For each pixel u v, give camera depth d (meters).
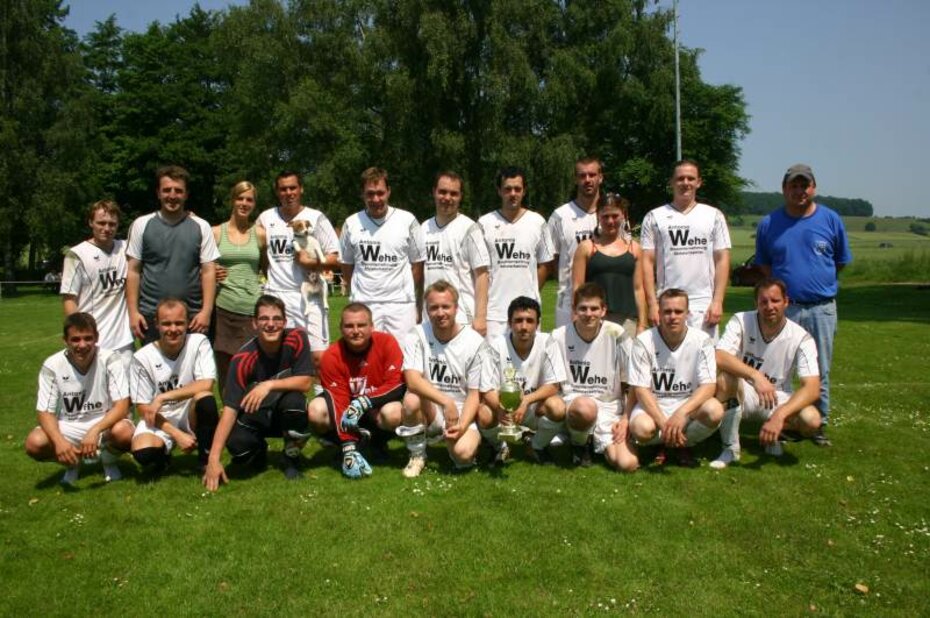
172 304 5.37
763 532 4.21
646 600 3.47
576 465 5.59
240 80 35.31
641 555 3.93
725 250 6.07
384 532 4.26
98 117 43.34
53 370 5.27
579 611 3.37
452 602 3.46
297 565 3.86
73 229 36.03
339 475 5.38
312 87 32.50
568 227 6.52
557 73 30.94
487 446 6.14
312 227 6.72
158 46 45.00
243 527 4.37
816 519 4.40
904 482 5.07
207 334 6.48
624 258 6.09
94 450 5.05
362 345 5.51
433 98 30.86
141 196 45.66
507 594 3.53
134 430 5.35
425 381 5.38
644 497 4.79
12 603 3.51
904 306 20.05
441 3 30.55
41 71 35.06
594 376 5.75
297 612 3.40
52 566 3.88
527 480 5.18
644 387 5.53
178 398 5.37
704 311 6.11
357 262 6.47
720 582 3.63
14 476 5.39
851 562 3.85
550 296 23.61
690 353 5.54
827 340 6.25
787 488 4.95
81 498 4.91
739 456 5.69
